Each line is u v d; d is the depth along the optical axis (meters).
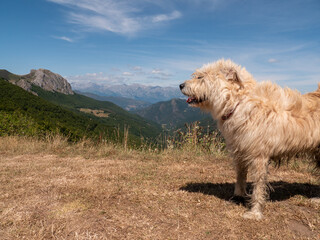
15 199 1.35
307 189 1.63
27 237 0.95
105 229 1.03
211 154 2.92
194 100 1.42
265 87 1.25
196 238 0.98
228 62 1.35
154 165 2.31
